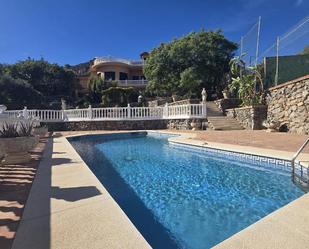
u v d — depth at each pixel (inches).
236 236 113.3
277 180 246.5
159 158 375.6
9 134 279.0
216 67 1104.2
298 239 109.2
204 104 770.2
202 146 396.8
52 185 189.2
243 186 231.0
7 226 122.1
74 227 120.4
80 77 1879.9
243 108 704.4
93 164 337.7
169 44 1189.1
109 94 1353.3
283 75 677.3
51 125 855.1
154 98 1365.7
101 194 167.5
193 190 223.8
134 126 853.2
